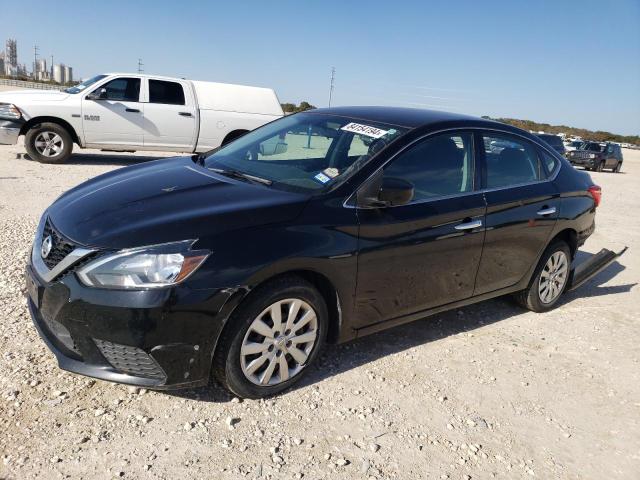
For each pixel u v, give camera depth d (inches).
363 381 141.7
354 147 150.7
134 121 466.6
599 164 1047.6
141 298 107.3
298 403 128.6
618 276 264.4
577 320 202.2
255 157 163.6
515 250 179.0
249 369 122.3
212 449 110.0
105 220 118.3
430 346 166.6
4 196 302.0
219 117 495.5
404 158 148.0
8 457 101.6
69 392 122.6
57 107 441.4
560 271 204.1
